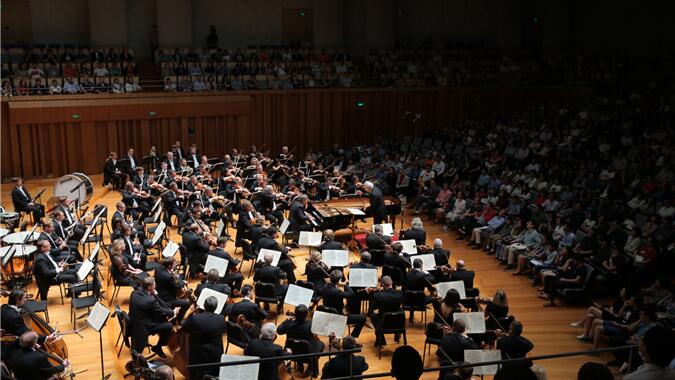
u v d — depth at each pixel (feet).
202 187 67.56
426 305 48.96
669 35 120.98
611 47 130.21
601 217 61.05
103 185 82.17
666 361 14.07
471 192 76.89
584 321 49.16
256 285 42.16
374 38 125.59
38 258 42.45
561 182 76.13
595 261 55.72
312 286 42.91
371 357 40.29
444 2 136.98
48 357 29.81
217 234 52.54
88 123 92.27
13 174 88.53
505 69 125.90
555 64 127.95
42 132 89.66
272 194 63.82
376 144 102.68
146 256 49.16
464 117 119.03
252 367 27.81
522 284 58.80
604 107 103.60
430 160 90.63
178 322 39.27
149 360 36.52
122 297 46.93
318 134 110.11
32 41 107.34
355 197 67.97
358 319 40.32
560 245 60.13
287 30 127.03
